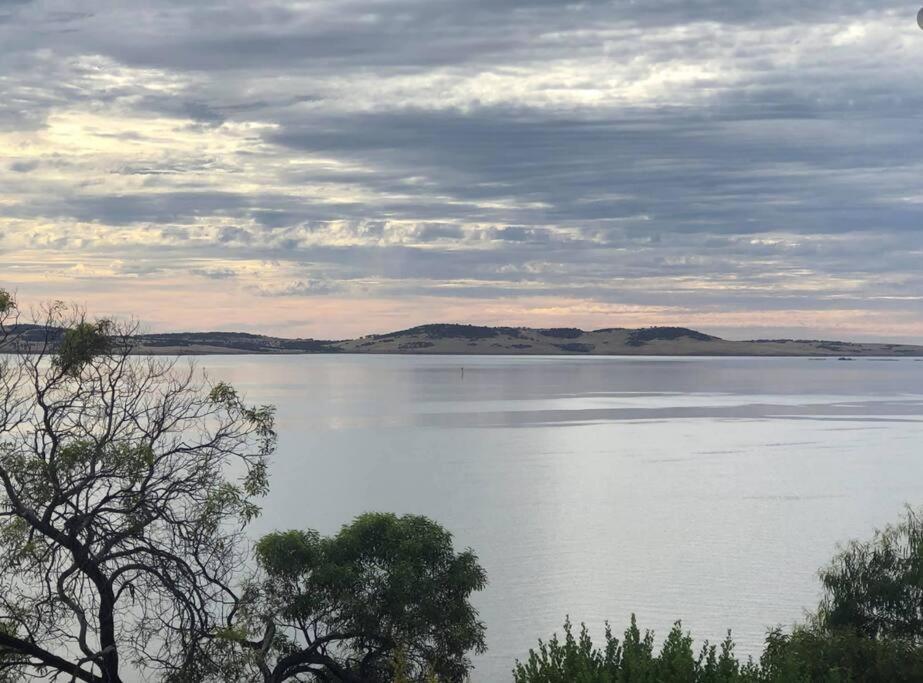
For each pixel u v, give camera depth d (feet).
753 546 284.61
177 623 81.20
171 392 79.71
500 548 278.05
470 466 454.81
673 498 373.40
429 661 102.06
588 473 435.53
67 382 77.05
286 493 372.99
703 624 201.36
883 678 82.43
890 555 121.80
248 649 80.18
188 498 77.71
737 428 645.92
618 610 212.64
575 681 46.73
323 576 103.71
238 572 114.73
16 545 72.59
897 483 413.18
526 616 205.46
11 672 71.92
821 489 396.57
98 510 73.00
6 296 74.54
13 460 72.74
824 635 91.40
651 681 46.60
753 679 48.88
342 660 110.63
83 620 70.79
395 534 109.81
